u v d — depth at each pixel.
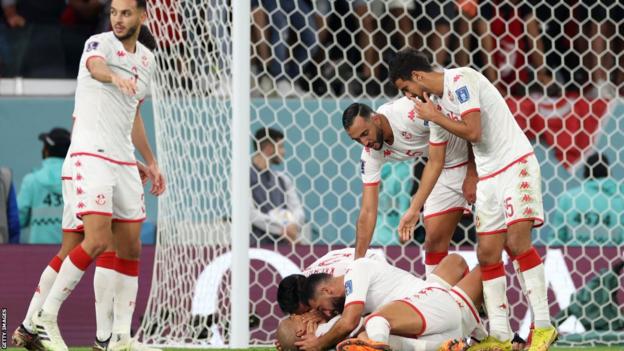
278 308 27.62
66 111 34.59
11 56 37.47
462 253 28.34
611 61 35.84
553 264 28.44
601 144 32.72
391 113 22.20
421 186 21.27
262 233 29.39
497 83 35.16
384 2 35.47
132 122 20.88
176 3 27.00
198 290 26.83
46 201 31.23
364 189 22.78
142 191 21.08
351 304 19.91
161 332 26.69
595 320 27.80
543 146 32.91
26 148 34.25
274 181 29.83
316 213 31.64
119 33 20.23
